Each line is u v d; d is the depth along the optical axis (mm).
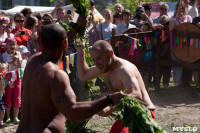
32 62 2541
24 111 2463
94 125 5441
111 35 7207
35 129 2336
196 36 7633
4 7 17141
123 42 7277
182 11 7902
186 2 9078
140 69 7730
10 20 6621
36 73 2428
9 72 5410
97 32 7910
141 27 7938
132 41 7297
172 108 6641
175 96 7715
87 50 3580
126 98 2484
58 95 2295
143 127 2482
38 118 2361
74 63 6234
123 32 7730
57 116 2393
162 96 7691
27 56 6371
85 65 3508
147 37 7664
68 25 3418
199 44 7629
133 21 8500
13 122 5621
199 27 7793
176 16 7891
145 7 8508
